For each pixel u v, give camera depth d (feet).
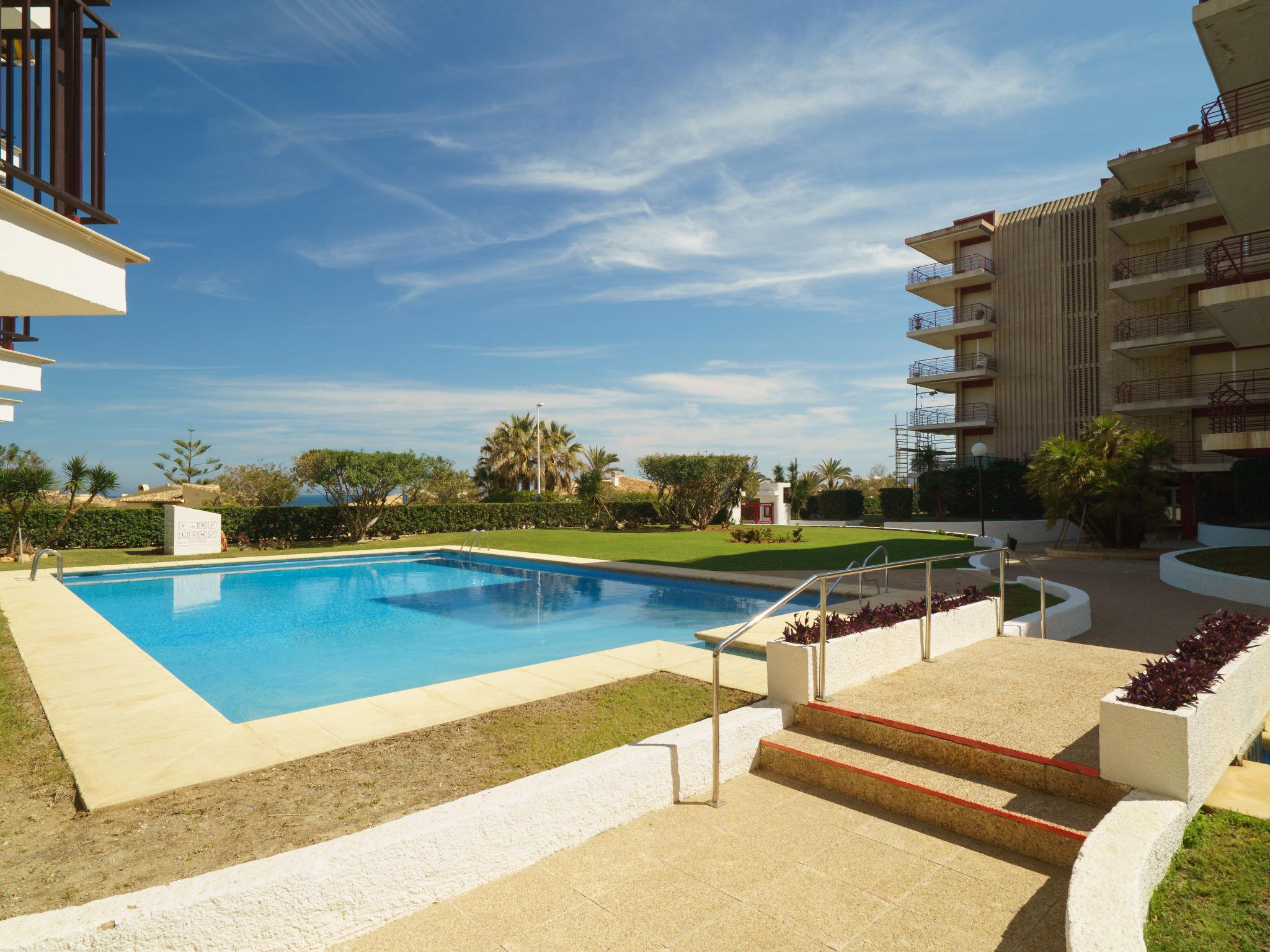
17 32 13.16
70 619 32.99
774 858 11.80
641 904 10.34
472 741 16.14
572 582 53.52
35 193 12.31
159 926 8.09
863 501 127.65
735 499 108.37
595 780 12.56
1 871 10.36
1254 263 47.75
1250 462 65.82
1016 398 106.83
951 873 11.34
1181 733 11.55
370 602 45.29
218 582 55.16
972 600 24.68
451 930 9.66
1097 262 99.35
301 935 9.03
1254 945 8.64
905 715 15.89
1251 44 39.70
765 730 16.33
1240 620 18.26
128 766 14.66
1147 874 9.59
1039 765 13.19
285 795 13.16
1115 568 50.90
